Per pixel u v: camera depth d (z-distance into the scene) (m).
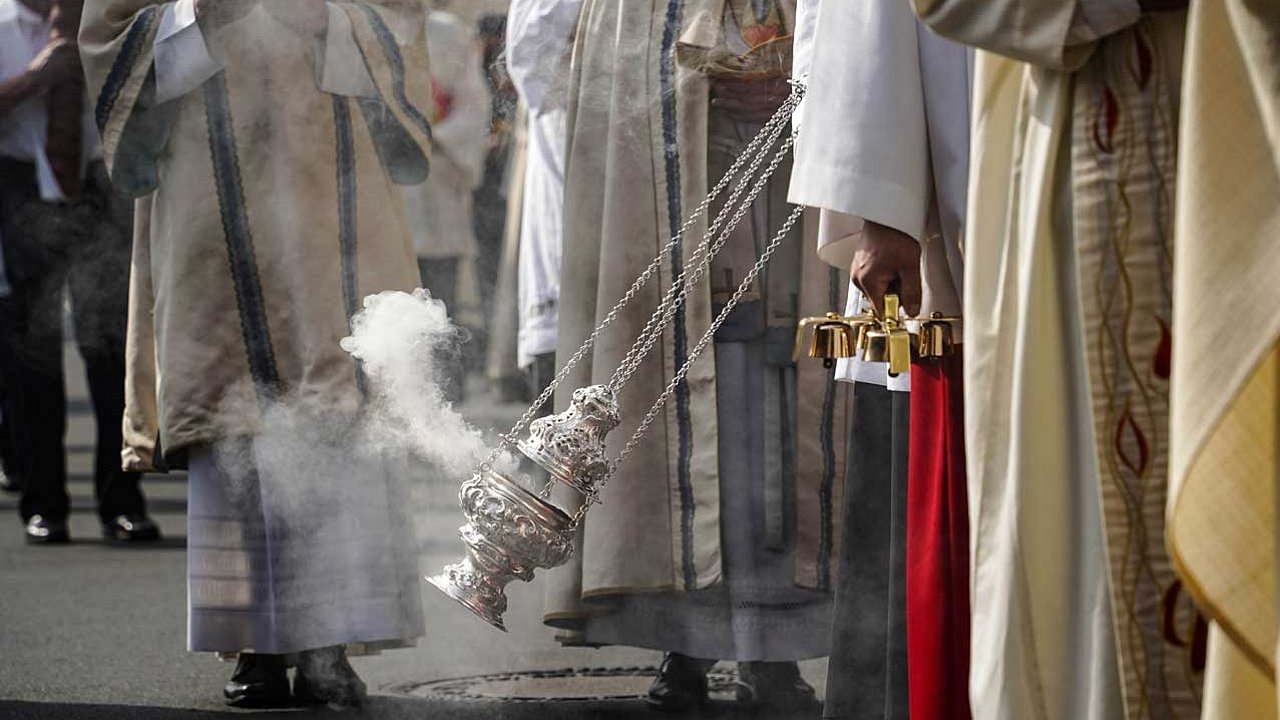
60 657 7.04
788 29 5.99
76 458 14.45
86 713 6.07
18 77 8.47
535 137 6.75
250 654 6.21
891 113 4.23
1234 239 3.11
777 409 6.01
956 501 4.29
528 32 6.57
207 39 6.09
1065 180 3.51
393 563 6.19
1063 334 3.51
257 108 6.18
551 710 6.05
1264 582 3.22
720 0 6.02
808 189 4.28
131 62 6.14
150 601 8.27
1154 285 3.41
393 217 6.39
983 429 3.58
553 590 6.05
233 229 6.16
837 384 6.04
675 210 5.96
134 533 10.18
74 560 9.45
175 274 6.17
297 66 6.20
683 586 5.93
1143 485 3.40
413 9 6.43
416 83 6.39
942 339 4.24
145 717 6.01
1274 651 3.21
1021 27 3.46
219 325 6.15
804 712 6.09
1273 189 3.11
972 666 3.60
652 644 6.02
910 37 4.25
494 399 7.50
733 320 5.96
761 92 5.93
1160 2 3.41
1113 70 3.46
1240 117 3.13
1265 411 3.25
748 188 5.96
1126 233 3.43
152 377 6.62
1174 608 3.39
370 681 6.48
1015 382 3.52
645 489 5.93
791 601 6.02
